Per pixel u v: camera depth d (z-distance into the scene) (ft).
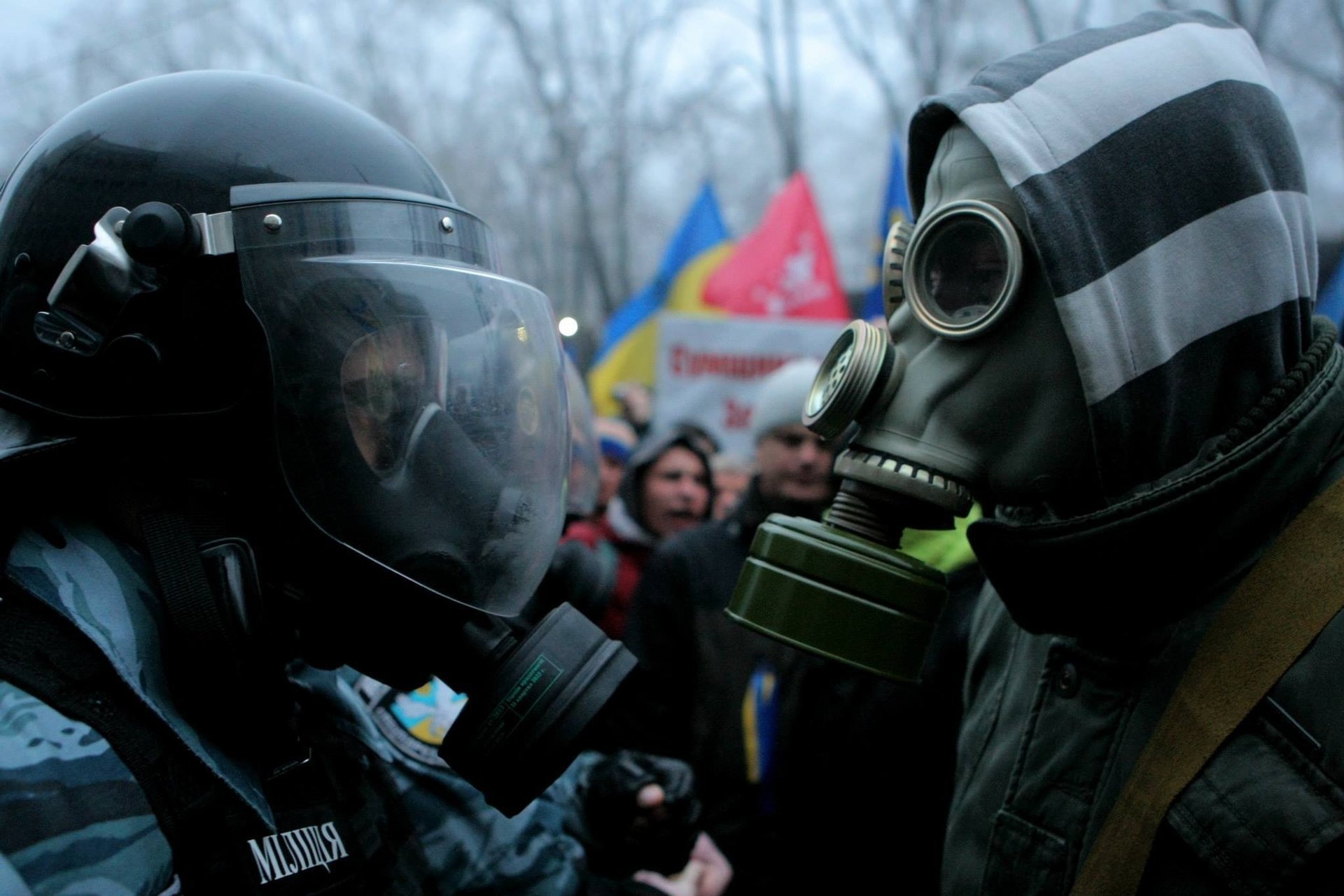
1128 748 3.01
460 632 3.00
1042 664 3.46
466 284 3.07
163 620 2.71
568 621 3.04
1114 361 2.84
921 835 6.11
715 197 13.29
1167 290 2.91
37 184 2.86
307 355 2.84
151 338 2.73
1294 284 3.01
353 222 2.93
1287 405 2.94
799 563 3.12
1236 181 2.92
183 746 2.54
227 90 3.00
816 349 12.31
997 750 3.53
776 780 6.41
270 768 2.87
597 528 8.96
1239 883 2.60
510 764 2.92
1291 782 2.58
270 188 2.85
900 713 6.10
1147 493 2.93
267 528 2.87
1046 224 2.79
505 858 3.82
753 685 6.56
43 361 2.73
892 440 3.06
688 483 9.25
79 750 2.37
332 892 2.88
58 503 2.74
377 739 3.58
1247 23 24.16
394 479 2.90
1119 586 2.93
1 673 2.38
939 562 6.13
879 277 11.80
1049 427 2.99
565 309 56.13
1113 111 2.90
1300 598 2.70
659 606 6.98
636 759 4.75
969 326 2.94
